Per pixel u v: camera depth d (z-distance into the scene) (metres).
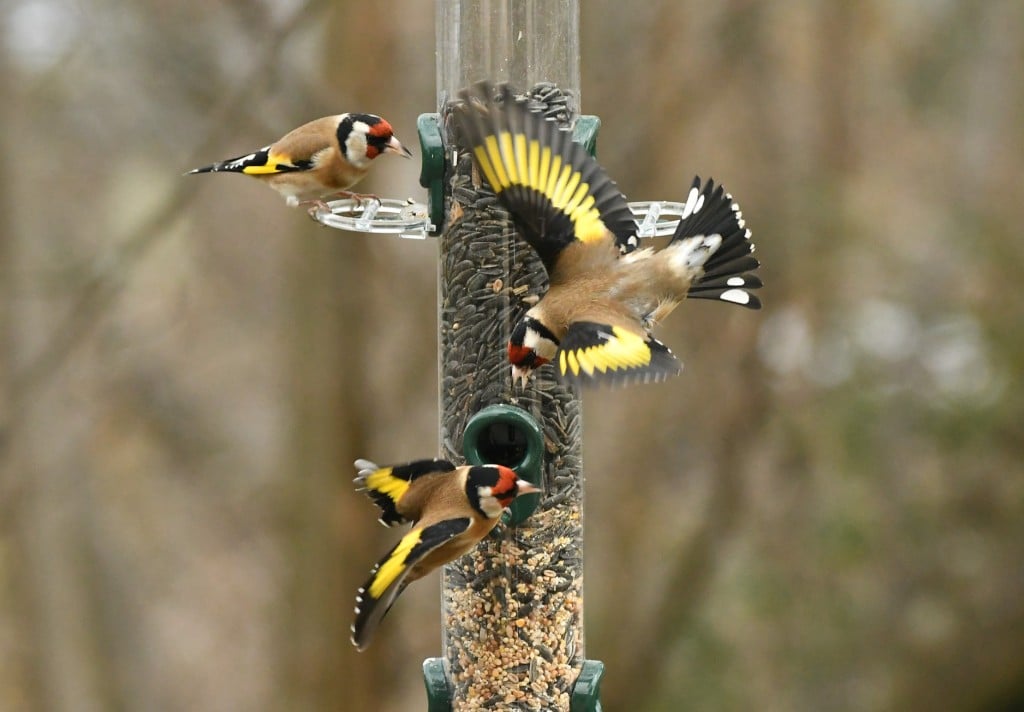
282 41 14.12
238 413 18.81
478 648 9.10
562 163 7.96
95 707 19.12
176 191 15.85
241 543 19.77
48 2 16.62
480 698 9.10
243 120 14.84
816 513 17.75
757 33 16.33
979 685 18.05
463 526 7.56
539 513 9.06
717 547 17.16
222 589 19.72
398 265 16.38
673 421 17.27
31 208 17.39
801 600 17.86
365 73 15.04
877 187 17.86
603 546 17.62
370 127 10.38
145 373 18.56
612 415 17.59
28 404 16.25
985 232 18.09
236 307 18.28
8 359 16.52
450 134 9.21
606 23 16.41
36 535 17.55
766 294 16.73
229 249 17.86
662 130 16.34
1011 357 18.09
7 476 16.11
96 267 15.95
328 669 15.61
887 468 17.88
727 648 17.92
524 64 9.20
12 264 16.64
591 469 17.59
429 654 17.42
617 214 7.96
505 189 7.85
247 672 19.55
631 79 16.39
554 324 7.56
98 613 19.22
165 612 20.27
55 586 18.53
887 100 17.81
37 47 16.77
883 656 17.89
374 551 15.66
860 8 16.69
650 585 17.75
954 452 17.98
